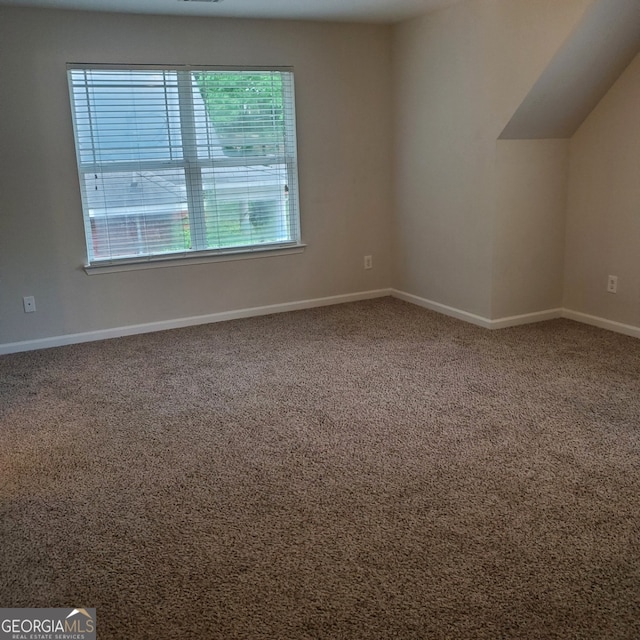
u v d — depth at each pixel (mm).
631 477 2521
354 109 5102
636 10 3547
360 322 4809
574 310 4703
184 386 3619
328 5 4219
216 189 4762
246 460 2746
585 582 1935
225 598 1910
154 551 2141
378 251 5484
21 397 3521
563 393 3365
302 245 5117
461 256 4695
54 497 2492
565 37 3559
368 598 1893
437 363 3873
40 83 4082
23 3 3863
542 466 2623
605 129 4219
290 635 1761
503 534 2178
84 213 4387
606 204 4312
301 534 2211
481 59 4195
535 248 4543
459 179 4586
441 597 1889
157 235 4652
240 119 4730
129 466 2723
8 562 2098
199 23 4438
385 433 2959
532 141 4312
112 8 4059
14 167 4121
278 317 5023
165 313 4762
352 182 5234
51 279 4363
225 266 4898
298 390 3510
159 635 1772
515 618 1798
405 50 4930
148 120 4441
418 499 2404
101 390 3598
